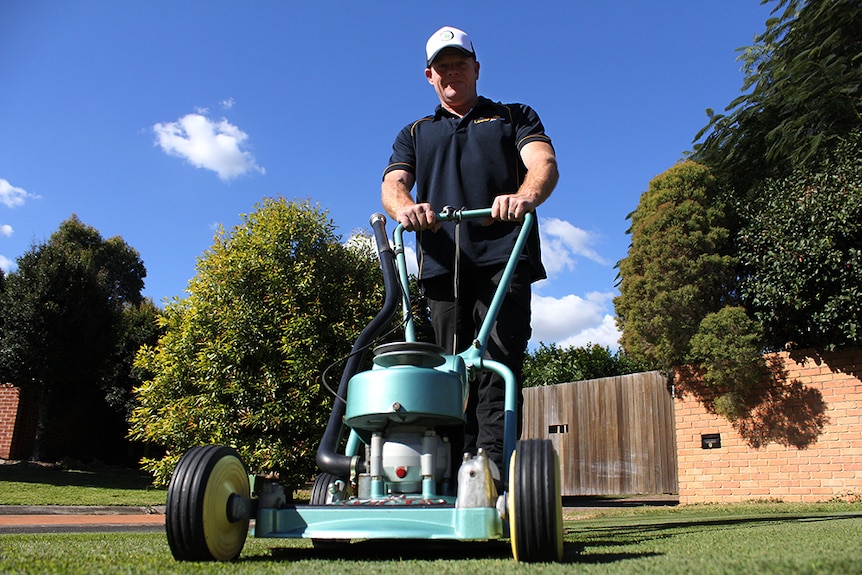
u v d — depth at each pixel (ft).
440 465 6.85
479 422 8.73
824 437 26.68
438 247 10.02
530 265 9.81
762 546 6.98
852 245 26.84
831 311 26.17
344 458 7.02
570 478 38.17
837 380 26.71
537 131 10.34
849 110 31.94
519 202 8.59
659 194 30.58
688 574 4.75
